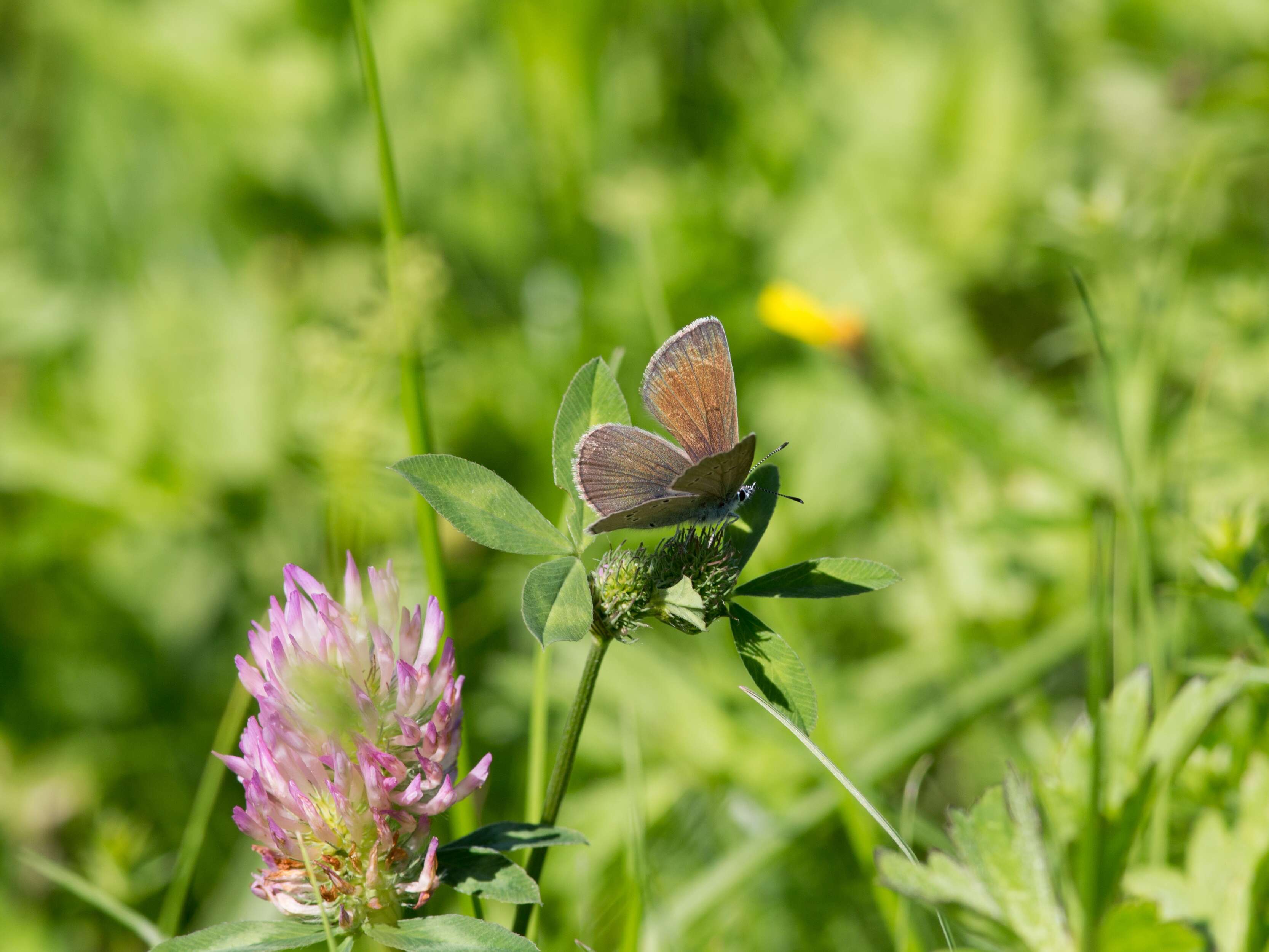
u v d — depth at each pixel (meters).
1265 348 0.91
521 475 1.08
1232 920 0.73
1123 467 0.78
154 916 0.81
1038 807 0.73
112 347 1.09
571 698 0.85
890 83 1.27
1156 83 1.24
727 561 0.71
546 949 0.78
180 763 0.95
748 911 0.79
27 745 0.97
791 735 0.81
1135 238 0.93
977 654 0.87
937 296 1.13
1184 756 0.73
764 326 1.15
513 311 1.20
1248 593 0.75
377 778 0.69
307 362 0.79
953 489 0.93
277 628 0.70
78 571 1.05
